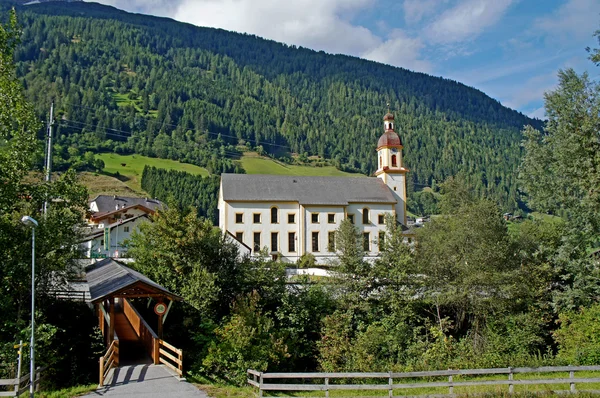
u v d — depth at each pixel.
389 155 85.75
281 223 75.88
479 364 35.06
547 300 41.69
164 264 37.91
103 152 180.12
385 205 79.69
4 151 27.66
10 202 27.28
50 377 27.19
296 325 37.47
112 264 40.12
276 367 32.97
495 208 42.56
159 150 185.38
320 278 45.81
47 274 29.17
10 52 28.38
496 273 38.91
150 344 29.61
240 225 74.56
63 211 28.89
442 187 69.31
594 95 38.31
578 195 39.41
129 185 151.75
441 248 41.03
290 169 196.88
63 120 185.25
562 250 40.09
